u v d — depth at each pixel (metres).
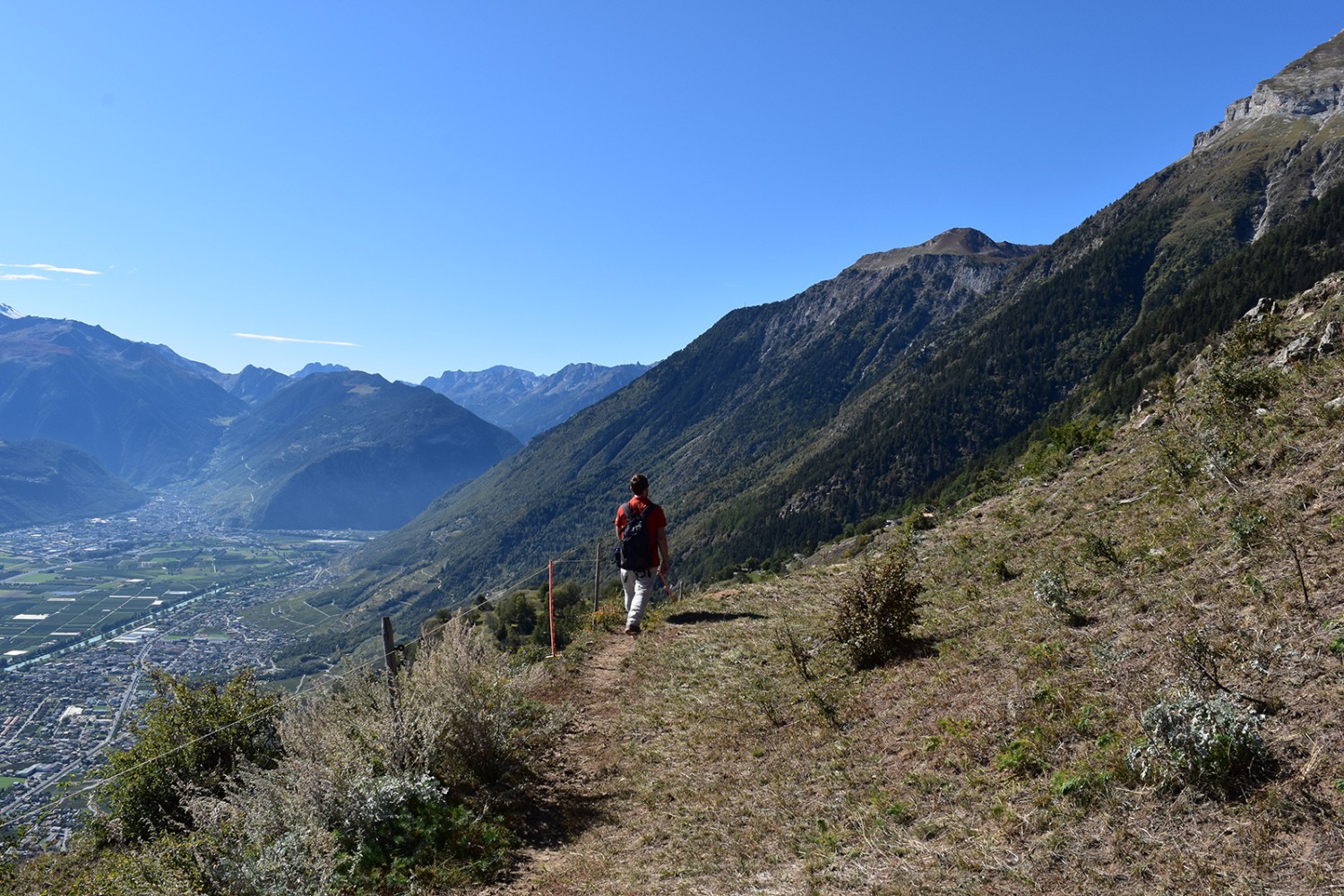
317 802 6.43
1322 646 4.88
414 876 5.91
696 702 9.73
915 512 21.25
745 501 189.50
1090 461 15.84
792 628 12.11
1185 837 3.92
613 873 5.85
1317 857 3.38
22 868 6.76
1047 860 4.20
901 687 7.77
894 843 4.99
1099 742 5.05
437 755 7.66
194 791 7.45
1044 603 8.15
